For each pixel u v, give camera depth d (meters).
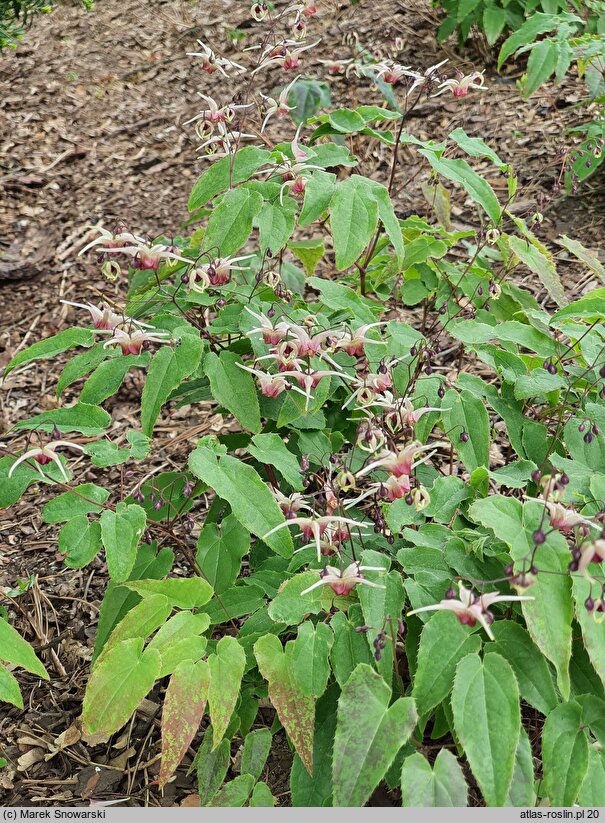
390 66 0.76
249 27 1.87
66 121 1.69
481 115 1.45
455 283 0.82
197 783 0.67
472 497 0.61
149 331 0.64
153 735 0.71
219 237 0.65
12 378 1.16
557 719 0.51
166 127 1.65
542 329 0.80
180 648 0.55
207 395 0.73
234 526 0.64
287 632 0.65
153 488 0.66
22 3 1.03
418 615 0.54
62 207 1.46
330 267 1.26
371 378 0.61
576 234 1.20
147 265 0.62
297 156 0.66
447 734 0.64
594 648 0.50
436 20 1.69
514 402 0.67
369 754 0.49
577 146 1.24
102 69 1.85
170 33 1.94
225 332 0.66
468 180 0.74
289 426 0.69
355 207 0.65
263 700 0.72
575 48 1.21
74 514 0.58
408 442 0.65
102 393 0.62
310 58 1.66
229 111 0.71
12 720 0.74
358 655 0.54
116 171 1.55
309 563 0.62
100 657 0.56
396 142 0.75
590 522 0.51
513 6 1.49
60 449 1.03
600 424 0.64
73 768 0.69
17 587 0.86
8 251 1.36
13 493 0.58
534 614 0.50
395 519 0.59
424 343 0.70
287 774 0.66
